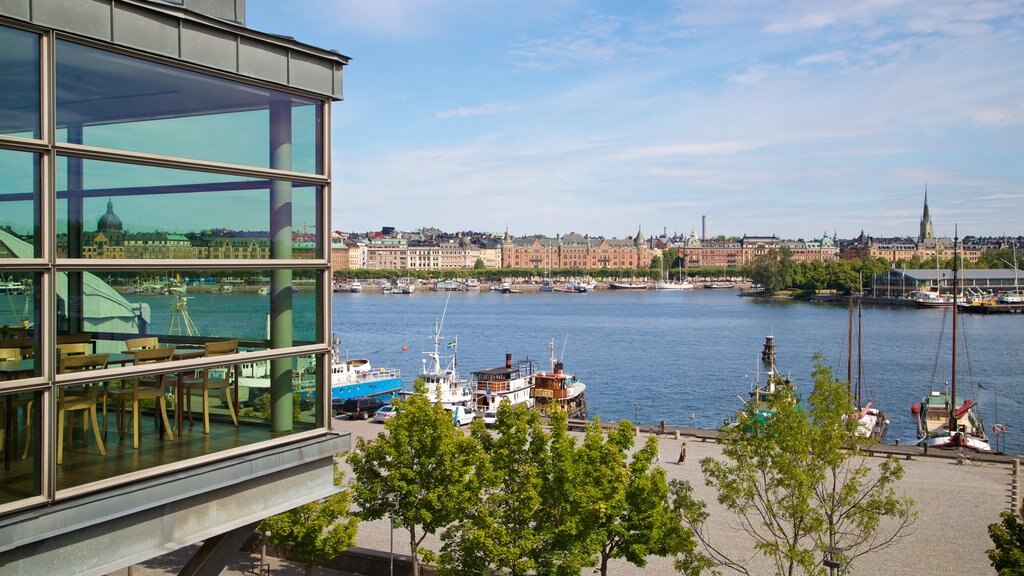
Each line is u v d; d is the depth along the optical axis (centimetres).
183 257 886
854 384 9125
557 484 2380
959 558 3102
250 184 939
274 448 962
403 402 2666
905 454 4731
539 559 2411
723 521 3466
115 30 795
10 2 715
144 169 849
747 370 10544
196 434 903
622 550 2486
